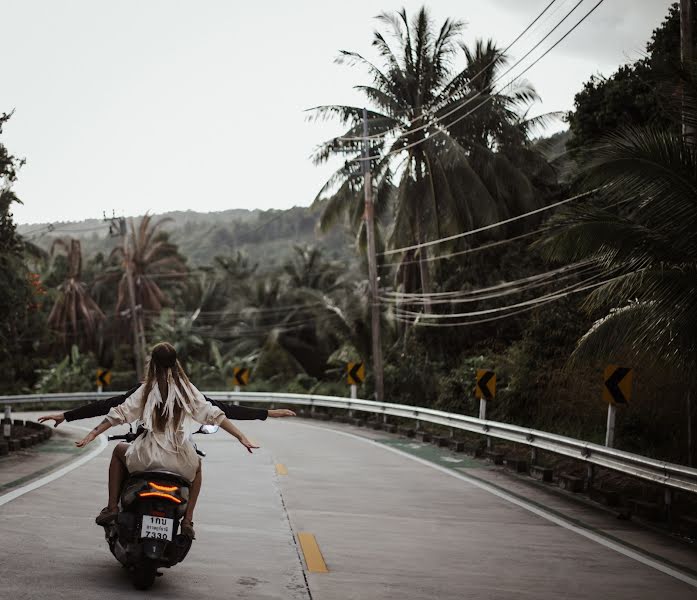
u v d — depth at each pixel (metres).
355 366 30.02
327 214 39.00
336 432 24.77
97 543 7.82
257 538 8.65
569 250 14.17
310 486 12.95
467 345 35.66
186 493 6.27
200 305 75.56
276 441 21.19
